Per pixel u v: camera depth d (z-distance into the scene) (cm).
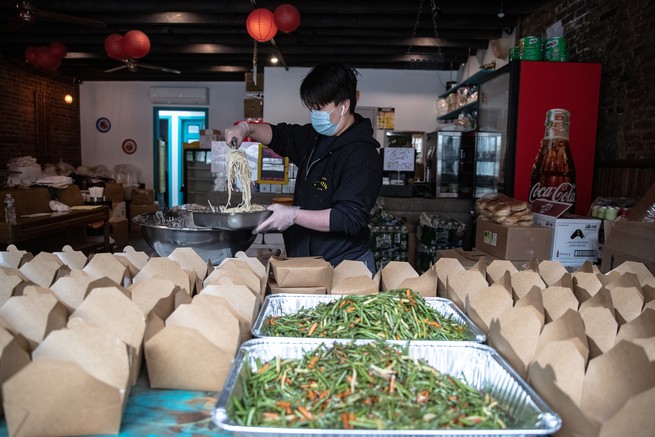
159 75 984
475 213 467
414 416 90
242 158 221
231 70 883
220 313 113
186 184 861
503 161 405
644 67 338
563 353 96
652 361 90
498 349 116
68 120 1007
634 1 348
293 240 216
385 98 789
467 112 642
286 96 802
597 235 270
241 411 90
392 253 470
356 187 189
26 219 436
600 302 132
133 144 1048
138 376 111
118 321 111
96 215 540
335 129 201
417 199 507
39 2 549
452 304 150
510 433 81
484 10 525
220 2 542
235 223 177
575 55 432
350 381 99
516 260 268
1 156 819
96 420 88
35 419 86
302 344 115
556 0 469
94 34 679
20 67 855
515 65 377
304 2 534
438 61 655
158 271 149
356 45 711
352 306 137
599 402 92
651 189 232
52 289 130
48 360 85
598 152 394
